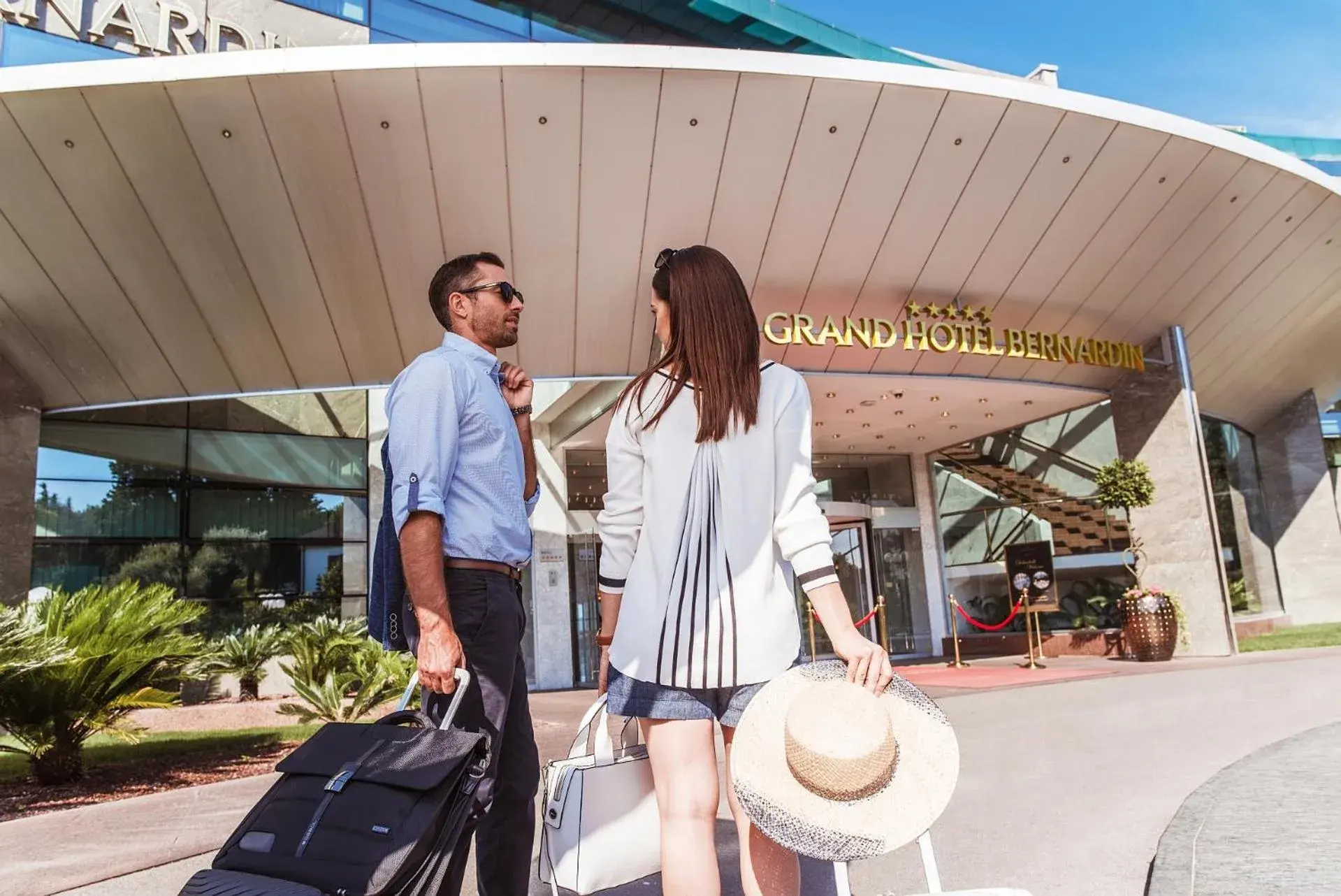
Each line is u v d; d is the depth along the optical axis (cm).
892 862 305
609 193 1068
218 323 1170
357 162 997
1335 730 509
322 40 1479
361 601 1739
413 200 1043
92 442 1541
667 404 184
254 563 1661
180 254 1071
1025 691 907
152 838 359
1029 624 1397
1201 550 1434
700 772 173
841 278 1212
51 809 470
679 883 167
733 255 1159
